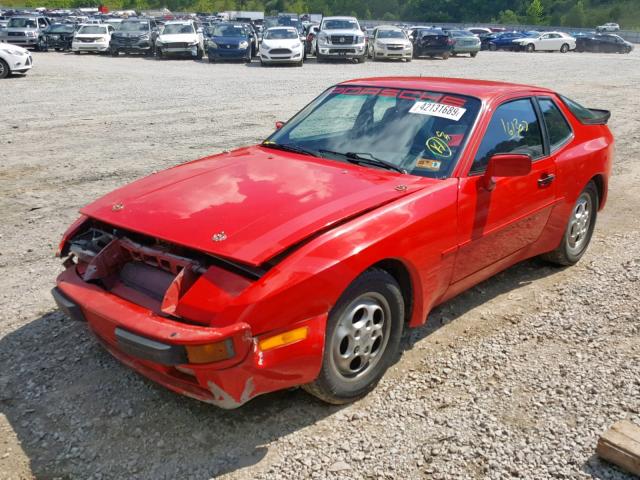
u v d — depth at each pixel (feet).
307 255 9.45
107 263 10.50
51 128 35.45
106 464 9.23
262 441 9.77
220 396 9.01
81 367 11.69
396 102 13.87
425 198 11.35
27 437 9.77
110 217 10.76
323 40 83.30
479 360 12.15
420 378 11.53
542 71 76.89
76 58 86.02
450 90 13.88
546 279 16.21
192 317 9.00
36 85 54.70
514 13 336.90
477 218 12.40
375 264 10.77
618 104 48.70
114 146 30.96
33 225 19.38
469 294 15.19
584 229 17.08
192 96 49.16
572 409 10.61
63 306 10.32
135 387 11.09
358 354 10.47
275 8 414.62
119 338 9.24
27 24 99.60
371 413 10.50
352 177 11.79
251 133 34.50
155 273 10.21
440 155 12.44
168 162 27.73
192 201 10.87
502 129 13.56
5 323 13.28
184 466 9.21
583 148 16.14
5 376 11.37
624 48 136.15
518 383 11.38
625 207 22.82
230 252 9.22
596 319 13.85
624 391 11.09
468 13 359.87
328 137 13.71
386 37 89.56
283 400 10.80
